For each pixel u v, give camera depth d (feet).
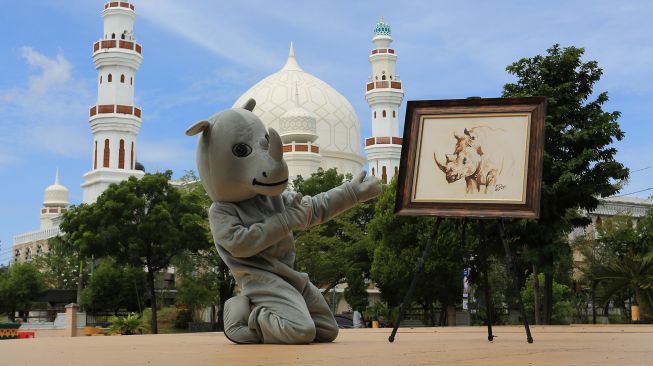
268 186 25.41
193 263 139.95
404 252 116.88
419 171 26.58
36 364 16.57
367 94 256.93
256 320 25.41
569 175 75.66
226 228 25.72
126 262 132.36
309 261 130.41
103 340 31.58
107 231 126.82
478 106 26.55
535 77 82.23
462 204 25.91
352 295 139.54
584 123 80.02
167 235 127.24
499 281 131.54
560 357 18.48
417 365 16.21
